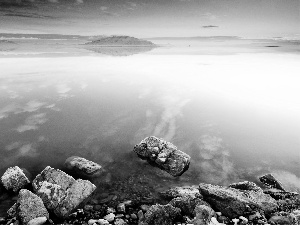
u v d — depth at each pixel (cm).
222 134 274
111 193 175
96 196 171
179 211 140
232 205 143
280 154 229
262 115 331
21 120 303
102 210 156
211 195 153
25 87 445
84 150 240
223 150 238
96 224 140
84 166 201
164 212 135
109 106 362
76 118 315
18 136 264
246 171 203
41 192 162
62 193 161
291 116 327
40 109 341
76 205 155
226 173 201
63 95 407
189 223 132
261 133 275
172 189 172
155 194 174
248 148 242
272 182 182
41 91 426
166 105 371
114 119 315
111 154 233
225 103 381
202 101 389
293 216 131
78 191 164
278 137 265
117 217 147
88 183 173
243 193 158
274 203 148
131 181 189
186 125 298
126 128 289
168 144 223
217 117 324
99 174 199
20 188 176
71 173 202
